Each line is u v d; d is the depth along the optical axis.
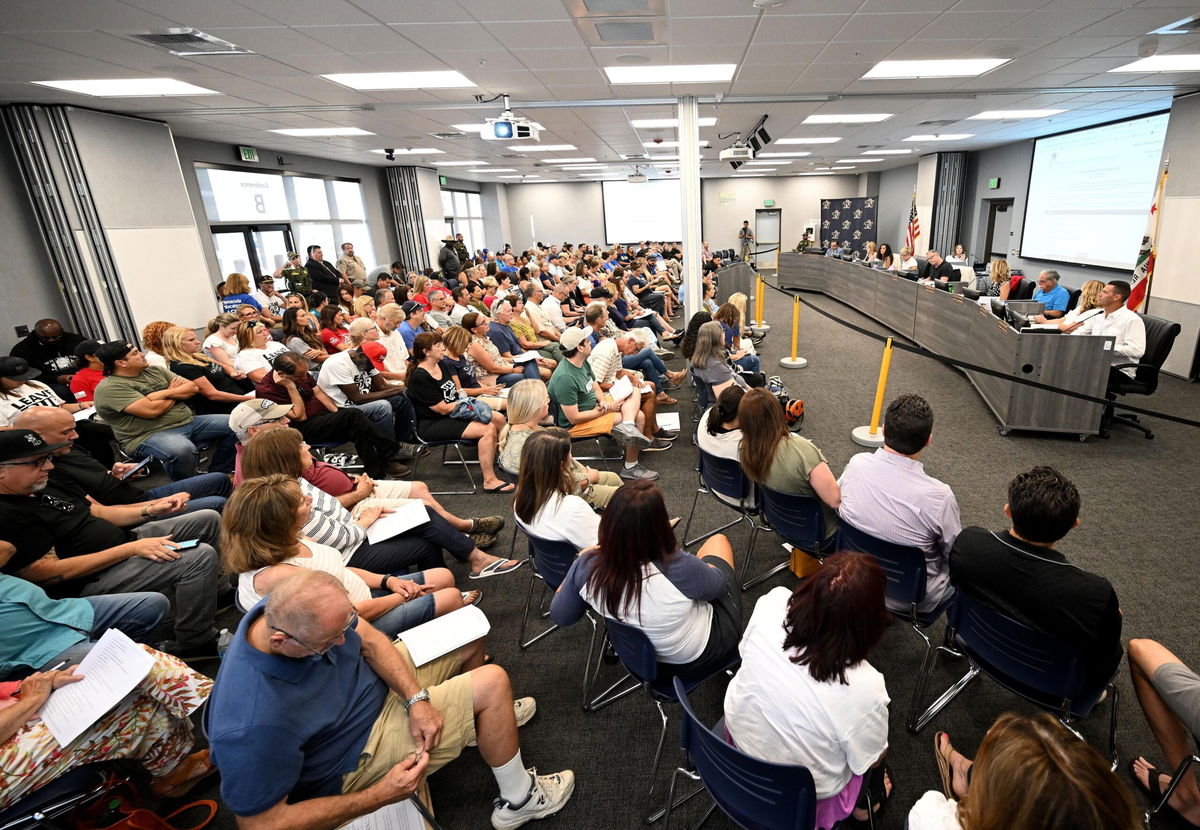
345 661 1.50
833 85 6.11
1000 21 4.20
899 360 6.93
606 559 1.63
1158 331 4.46
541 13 3.70
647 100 6.43
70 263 5.74
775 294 13.76
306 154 10.02
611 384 4.47
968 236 13.70
